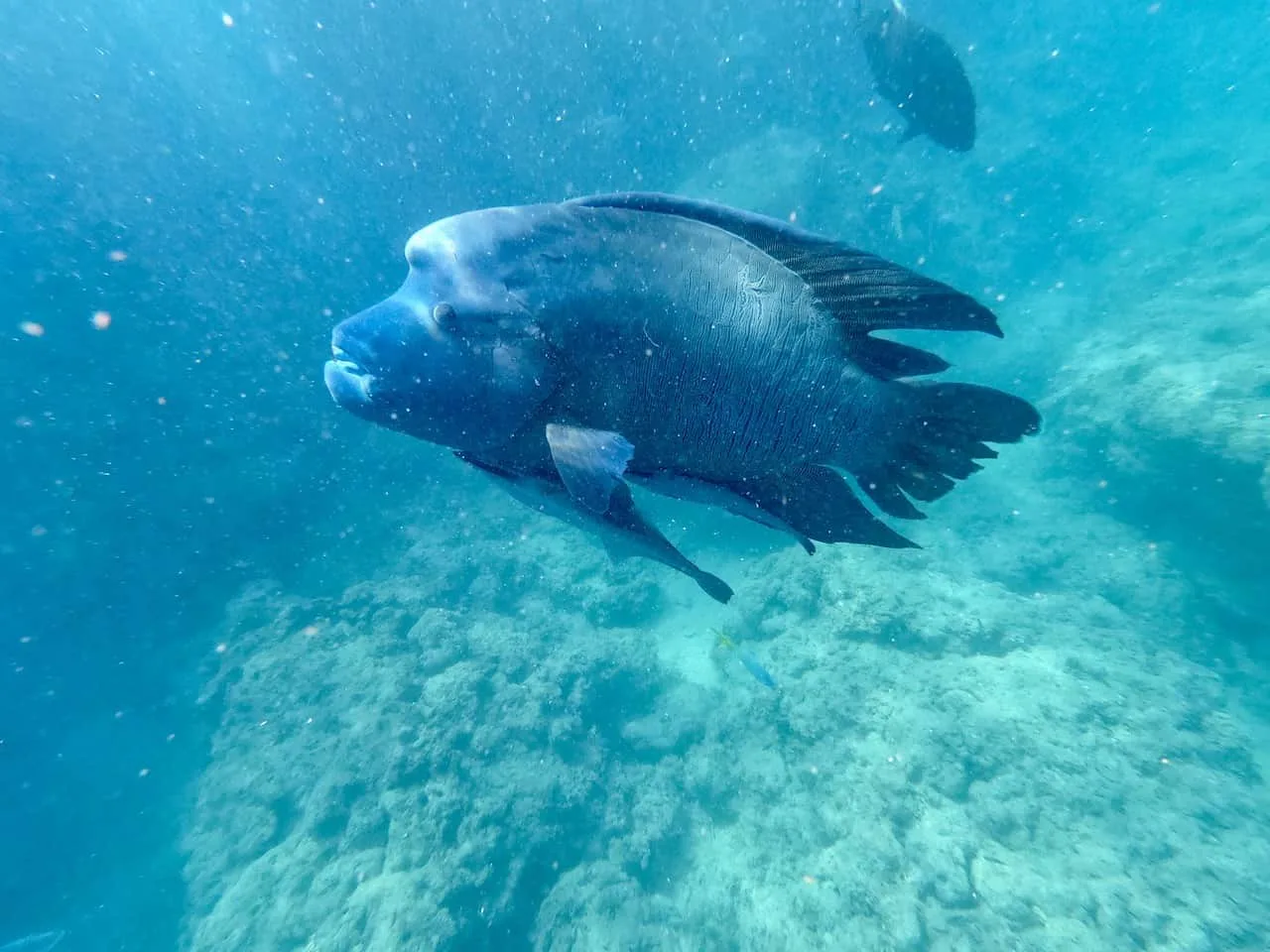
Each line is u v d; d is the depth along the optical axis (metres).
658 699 11.55
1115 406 12.07
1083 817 7.31
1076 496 12.73
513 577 14.93
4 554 14.55
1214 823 7.04
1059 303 17.89
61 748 13.16
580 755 9.87
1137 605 10.71
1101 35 33.25
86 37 26.97
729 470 2.11
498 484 2.29
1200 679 8.77
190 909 10.06
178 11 28.58
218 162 30.42
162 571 15.66
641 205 1.91
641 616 13.81
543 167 29.81
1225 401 10.42
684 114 27.36
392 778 8.99
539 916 8.27
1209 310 12.45
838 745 9.03
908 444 2.16
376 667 11.55
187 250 24.28
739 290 1.88
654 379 1.92
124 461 16.66
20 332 17.14
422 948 7.36
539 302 1.90
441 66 28.70
